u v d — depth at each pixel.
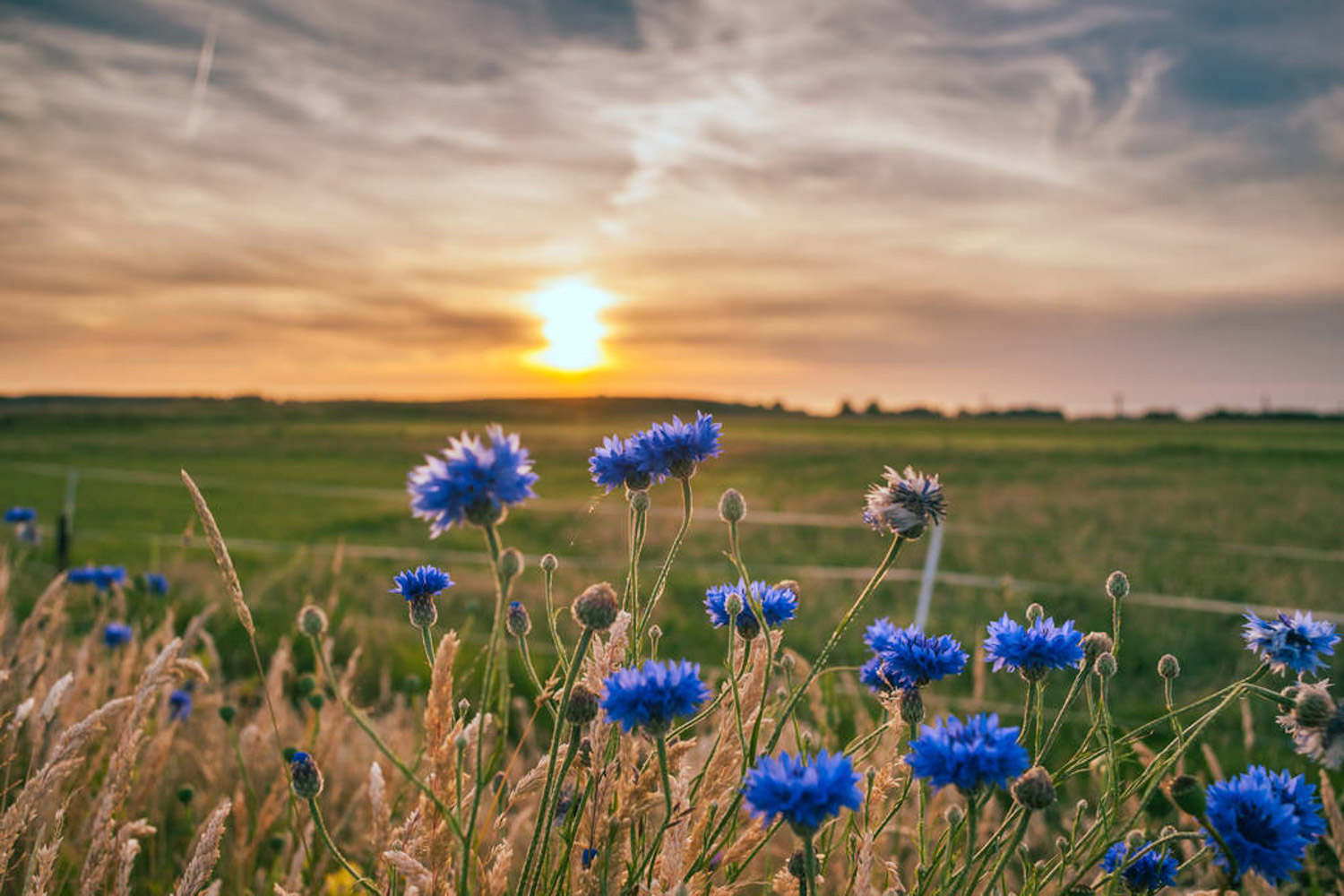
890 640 1.73
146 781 2.55
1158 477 37.25
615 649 1.61
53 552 12.91
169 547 14.30
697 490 27.17
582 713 1.40
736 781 1.54
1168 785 1.48
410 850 1.63
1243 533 20.67
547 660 6.91
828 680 3.01
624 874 1.52
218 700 3.40
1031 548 16.23
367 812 2.55
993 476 37.47
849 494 26.47
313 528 19.95
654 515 19.89
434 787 1.45
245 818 2.75
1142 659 8.71
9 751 2.43
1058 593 11.95
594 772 1.50
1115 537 18.75
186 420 80.81
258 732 2.98
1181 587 12.95
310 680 3.34
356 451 50.03
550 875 1.60
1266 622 1.66
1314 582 12.92
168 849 2.98
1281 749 5.03
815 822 1.19
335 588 4.45
